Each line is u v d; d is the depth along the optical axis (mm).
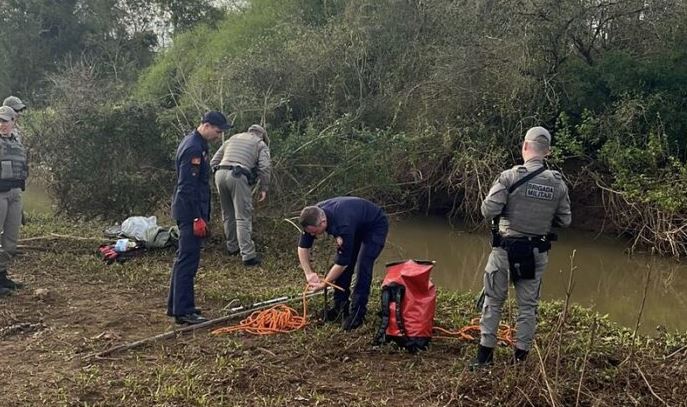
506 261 4910
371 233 5785
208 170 5973
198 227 5855
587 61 13359
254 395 4641
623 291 8883
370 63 15125
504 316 6359
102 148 10750
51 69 28109
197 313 6039
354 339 5613
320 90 14391
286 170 10242
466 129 12484
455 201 13266
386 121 13914
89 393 4609
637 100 11672
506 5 13320
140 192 10719
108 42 28312
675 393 4633
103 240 8750
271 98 12727
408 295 5480
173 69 18938
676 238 10758
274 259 8555
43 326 5867
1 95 27125
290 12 18422
